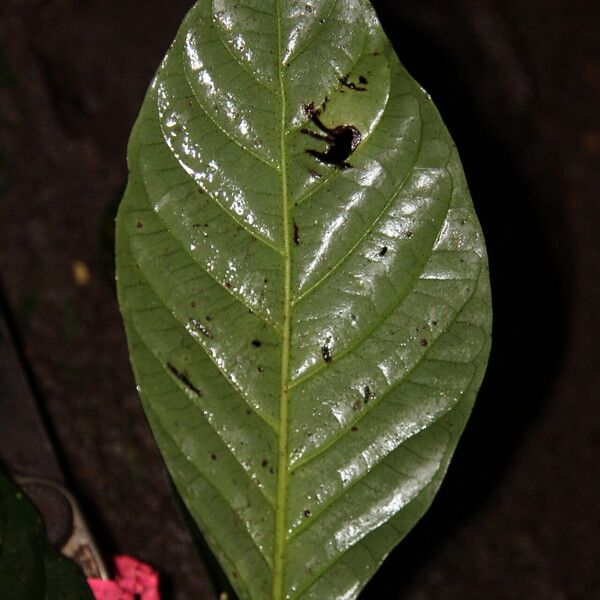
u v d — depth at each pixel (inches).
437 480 28.3
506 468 48.4
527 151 54.6
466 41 55.7
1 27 50.1
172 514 44.4
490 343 28.4
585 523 48.0
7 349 40.4
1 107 48.9
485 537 47.0
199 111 28.4
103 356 46.2
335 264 28.5
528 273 52.2
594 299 52.4
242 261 28.5
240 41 28.4
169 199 28.5
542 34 57.2
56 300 46.5
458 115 54.5
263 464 28.4
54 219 47.8
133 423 45.4
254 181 28.4
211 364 28.4
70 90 50.3
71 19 51.5
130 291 28.4
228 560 28.2
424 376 28.4
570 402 50.1
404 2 55.5
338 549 28.3
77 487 43.6
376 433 28.4
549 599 46.4
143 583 34.1
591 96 56.7
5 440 38.2
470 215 28.4
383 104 28.4
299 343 28.5
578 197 54.4
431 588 45.7
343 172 28.4
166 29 52.8
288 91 28.4
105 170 49.4
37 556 29.1
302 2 28.3
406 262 28.4
